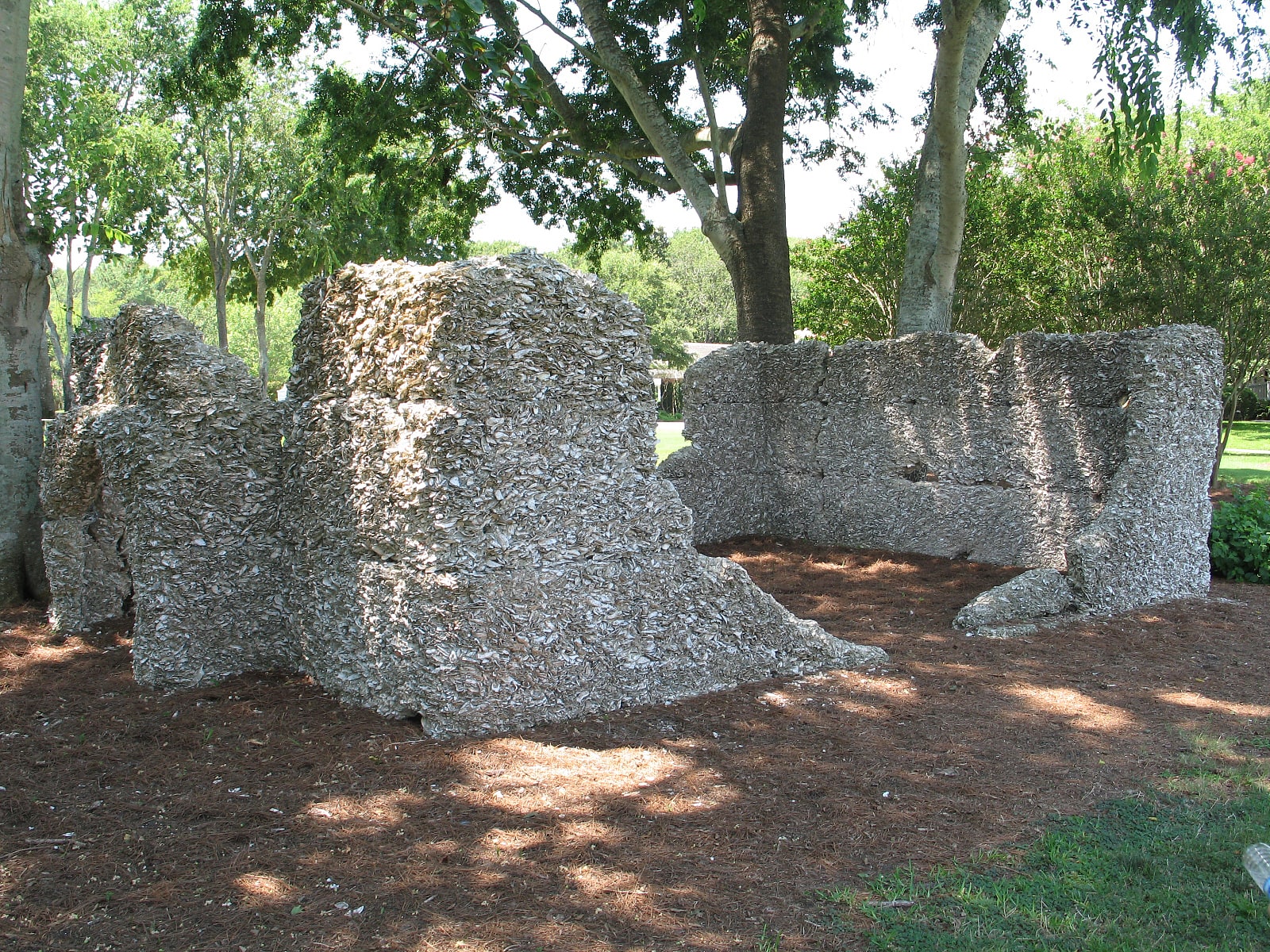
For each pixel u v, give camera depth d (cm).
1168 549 802
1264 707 540
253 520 578
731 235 1330
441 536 463
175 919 311
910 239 1310
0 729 494
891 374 1033
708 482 1112
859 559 1005
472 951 292
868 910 318
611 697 515
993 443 941
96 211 2155
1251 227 1255
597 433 514
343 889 329
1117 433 837
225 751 456
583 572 504
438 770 428
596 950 294
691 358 5575
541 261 497
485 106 1480
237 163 2747
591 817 385
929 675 592
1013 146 1678
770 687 562
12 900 322
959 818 393
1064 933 305
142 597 555
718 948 296
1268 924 309
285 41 1415
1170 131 2075
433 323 460
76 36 2272
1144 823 388
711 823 382
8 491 764
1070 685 579
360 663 511
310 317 566
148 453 548
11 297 766
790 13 1471
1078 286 1498
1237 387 1357
